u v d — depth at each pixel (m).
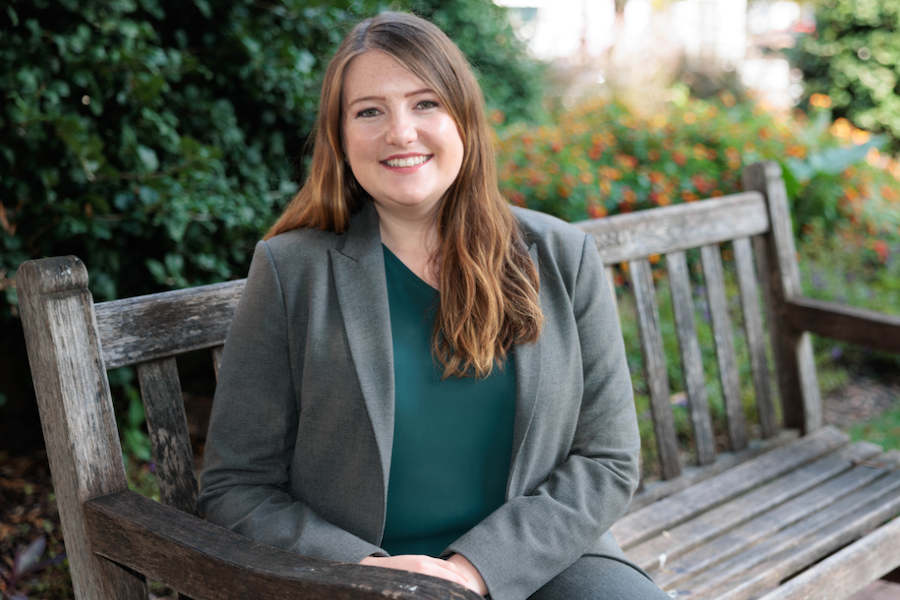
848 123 7.80
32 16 2.27
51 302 1.18
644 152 4.50
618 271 4.02
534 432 1.24
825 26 7.87
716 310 2.15
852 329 2.12
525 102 5.80
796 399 2.29
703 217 2.10
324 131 1.29
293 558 0.99
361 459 1.19
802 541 1.76
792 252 2.27
